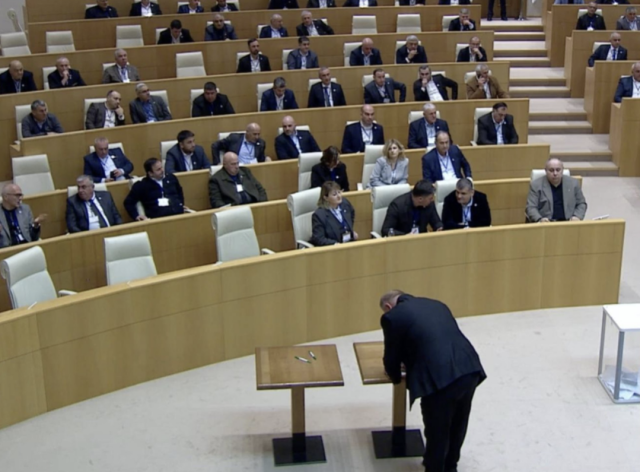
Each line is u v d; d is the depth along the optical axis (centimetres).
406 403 627
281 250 892
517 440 596
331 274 725
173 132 1116
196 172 967
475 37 1330
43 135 1096
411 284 755
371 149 1022
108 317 648
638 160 1212
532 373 688
